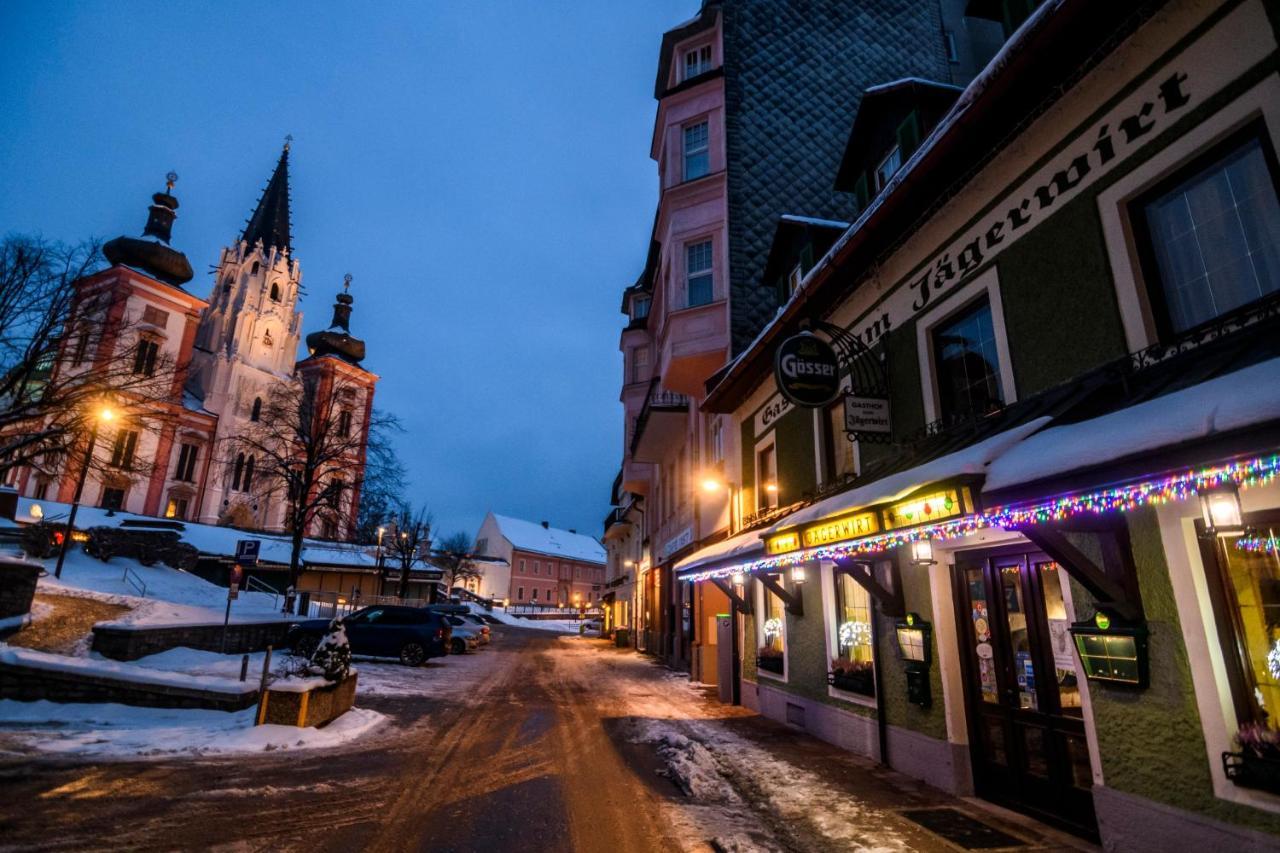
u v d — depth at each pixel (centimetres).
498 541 9744
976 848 490
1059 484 369
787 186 1581
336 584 4878
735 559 921
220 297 6675
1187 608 415
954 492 443
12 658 955
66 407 2073
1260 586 389
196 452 5572
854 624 880
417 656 1923
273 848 467
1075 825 517
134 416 2405
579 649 3173
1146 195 491
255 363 6391
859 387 849
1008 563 611
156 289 5403
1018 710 589
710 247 1586
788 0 1772
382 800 593
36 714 889
